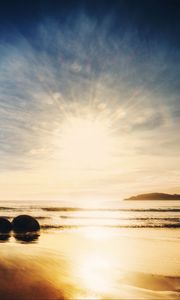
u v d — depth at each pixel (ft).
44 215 125.08
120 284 20.92
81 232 68.33
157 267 32.32
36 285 16.46
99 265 26.61
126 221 96.43
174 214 131.85
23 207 201.98
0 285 15.69
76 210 175.52
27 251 24.81
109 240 54.60
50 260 22.39
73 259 25.58
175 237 58.90
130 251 42.70
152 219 104.12
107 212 153.58
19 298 14.52
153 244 49.78
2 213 134.82
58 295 15.69
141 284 23.29
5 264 19.19
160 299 18.11
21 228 75.15
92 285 18.65
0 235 67.10
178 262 35.12
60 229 74.90
